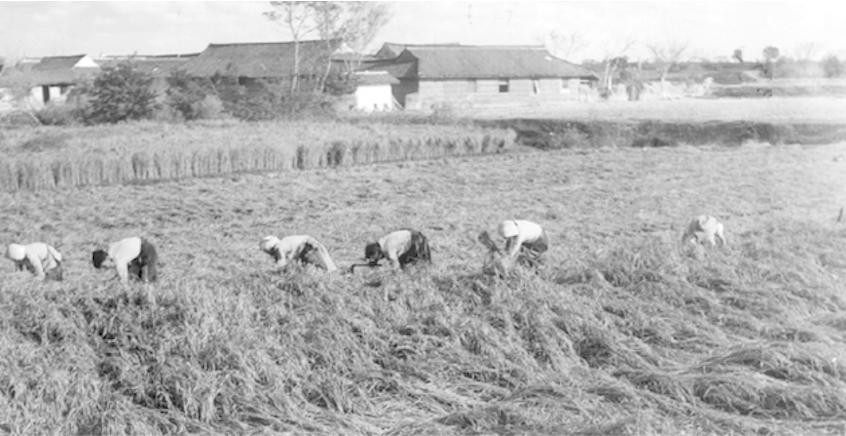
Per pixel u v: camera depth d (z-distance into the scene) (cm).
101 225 1998
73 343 941
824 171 2742
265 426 859
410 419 880
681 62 7775
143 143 2869
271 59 5056
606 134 3744
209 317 993
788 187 2442
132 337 962
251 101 4197
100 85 4031
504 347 1026
